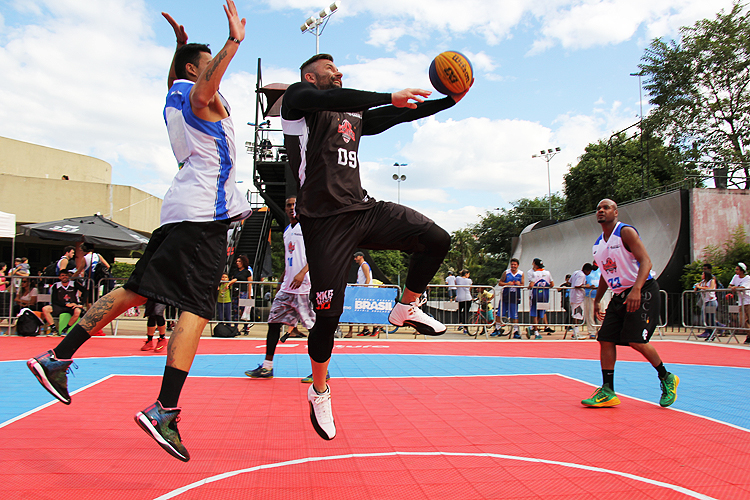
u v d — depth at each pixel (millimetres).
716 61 24344
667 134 25625
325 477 2350
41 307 9883
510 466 2553
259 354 7215
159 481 2246
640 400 4328
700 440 3078
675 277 15352
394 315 2855
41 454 2561
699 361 7234
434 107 2623
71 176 40000
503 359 7109
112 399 3875
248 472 2393
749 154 23891
